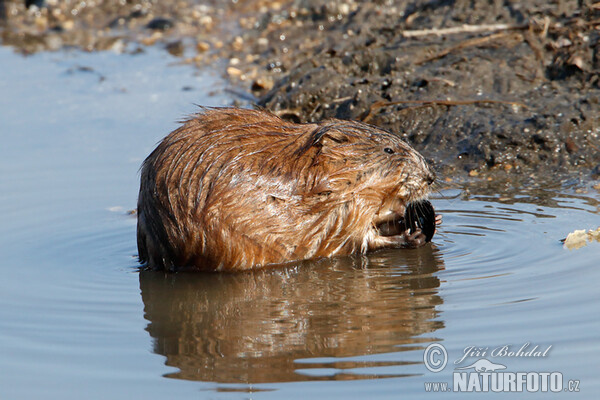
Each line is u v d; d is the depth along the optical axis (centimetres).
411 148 1313
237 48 2477
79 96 2233
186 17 2889
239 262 1205
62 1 3116
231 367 935
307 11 2514
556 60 1800
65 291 1182
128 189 1614
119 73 2422
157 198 1199
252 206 1186
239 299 1127
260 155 1204
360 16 2273
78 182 1652
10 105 2180
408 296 1106
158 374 929
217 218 1173
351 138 1273
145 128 1947
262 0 2875
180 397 875
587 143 1616
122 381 917
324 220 1238
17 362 969
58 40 2869
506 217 1390
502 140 1650
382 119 1764
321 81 1891
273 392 873
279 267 1233
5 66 2581
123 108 2103
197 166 1180
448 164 1645
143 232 1247
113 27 2953
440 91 1794
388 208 1312
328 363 931
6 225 1458
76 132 1948
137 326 1059
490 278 1148
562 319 1006
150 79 2328
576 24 1875
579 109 1666
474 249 1266
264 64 2294
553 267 1169
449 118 1727
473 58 1864
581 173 1559
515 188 1531
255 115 1280
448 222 1389
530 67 1814
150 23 2867
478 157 1642
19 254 1337
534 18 1930
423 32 1995
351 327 1019
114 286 1198
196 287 1179
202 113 1287
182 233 1184
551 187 1517
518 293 1089
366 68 1931
